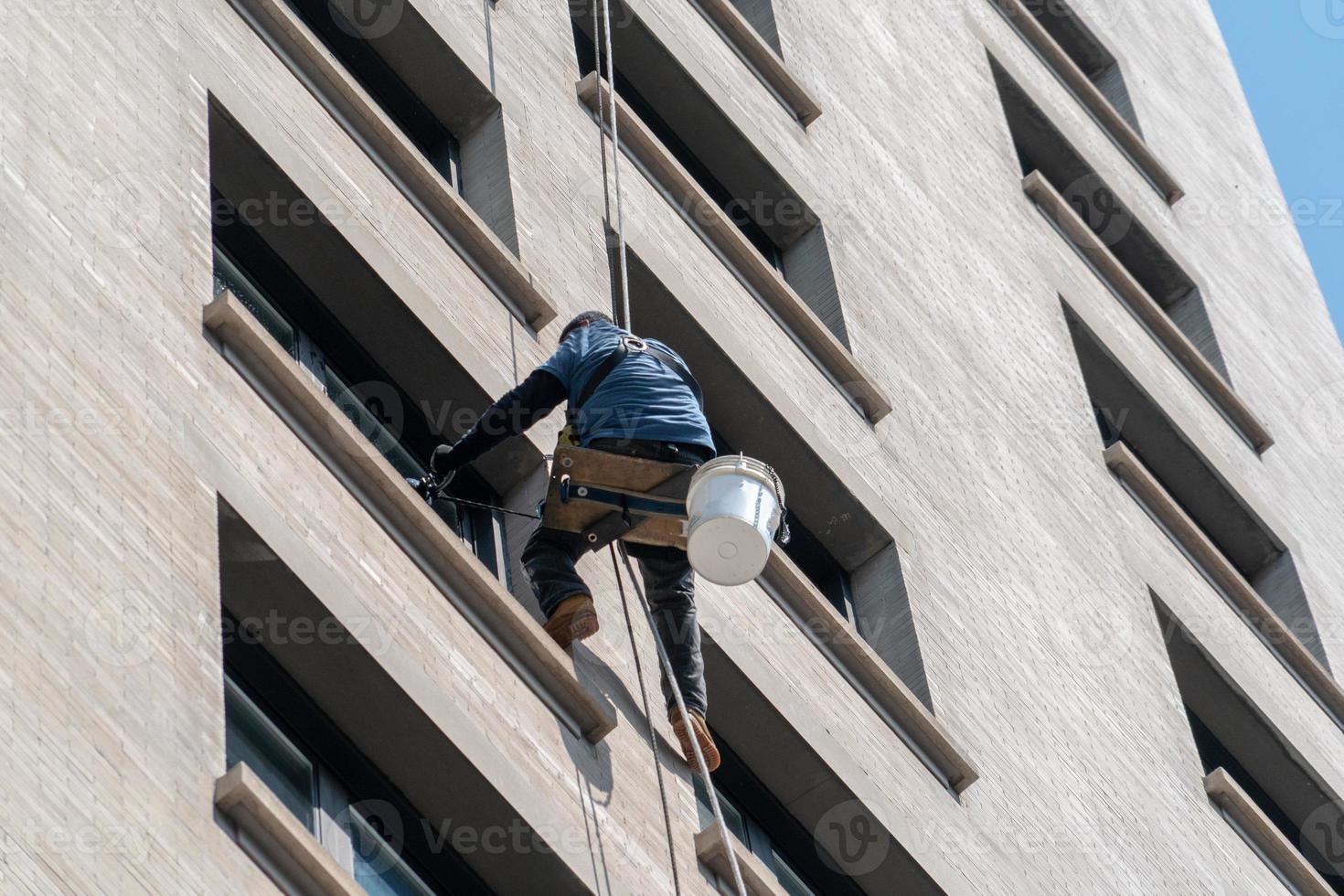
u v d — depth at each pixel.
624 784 27.86
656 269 36.97
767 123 46.53
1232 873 41.41
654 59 44.28
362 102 32.66
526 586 29.86
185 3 30.67
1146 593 46.97
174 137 27.92
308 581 24.70
